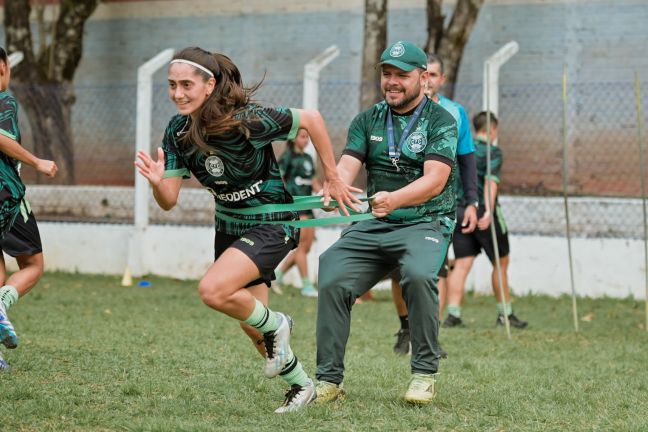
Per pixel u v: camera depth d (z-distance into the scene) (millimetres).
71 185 57562
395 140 19656
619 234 46969
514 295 44375
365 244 19484
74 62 62281
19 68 60938
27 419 17266
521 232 47500
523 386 22078
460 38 54906
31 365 22219
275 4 64000
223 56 17172
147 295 40844
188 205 54031
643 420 18562
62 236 50688
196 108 16844
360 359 25484
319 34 63031
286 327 18125
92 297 39438
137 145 48562
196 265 48469
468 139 26188
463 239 33844
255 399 19578
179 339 28125
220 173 17391
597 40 56625
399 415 18359
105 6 67312
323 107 56906
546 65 57656
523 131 54844
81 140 62500
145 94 48219
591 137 53656
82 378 21203
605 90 53344
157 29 66562
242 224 18000
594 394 21266
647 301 33938
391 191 19922
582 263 43938
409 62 19234
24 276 22250
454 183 20156
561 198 48156
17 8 61000
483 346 29281
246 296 17484
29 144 58719
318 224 18438
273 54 64250
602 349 29141
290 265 43562
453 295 34156
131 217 54781
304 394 18672
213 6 65312
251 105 17266
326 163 17906
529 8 57781
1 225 20859
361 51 62125
